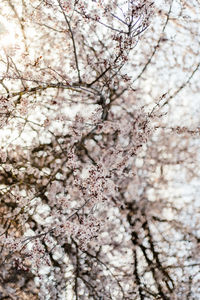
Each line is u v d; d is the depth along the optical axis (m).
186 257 7.30
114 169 5.47
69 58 6.47
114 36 4.92
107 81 5.29
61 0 4.80
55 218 5.91
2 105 4.94
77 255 6.53
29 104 5.41
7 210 5.97
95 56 6.43
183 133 7.39
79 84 5.16
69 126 5.87
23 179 6.13
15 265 5.18
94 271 6.86
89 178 4.78
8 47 5.32
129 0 4.85
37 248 4.79
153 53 7.00
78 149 6.07
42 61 5.90
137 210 7.31
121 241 7.18
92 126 5.89
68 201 5.31
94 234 4.91
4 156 5.98
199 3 7.17
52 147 6.54
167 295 6.88
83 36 6.46
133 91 6.78
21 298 6.29
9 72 5.17
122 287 6.88
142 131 5.62
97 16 4.98
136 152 5.59
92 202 4.97
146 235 7.30
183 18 7.26
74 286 6.57
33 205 6.02
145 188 7.49
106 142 6.52
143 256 7.25
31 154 6.48
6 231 5.05
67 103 6.54
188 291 6.94
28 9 5.97
